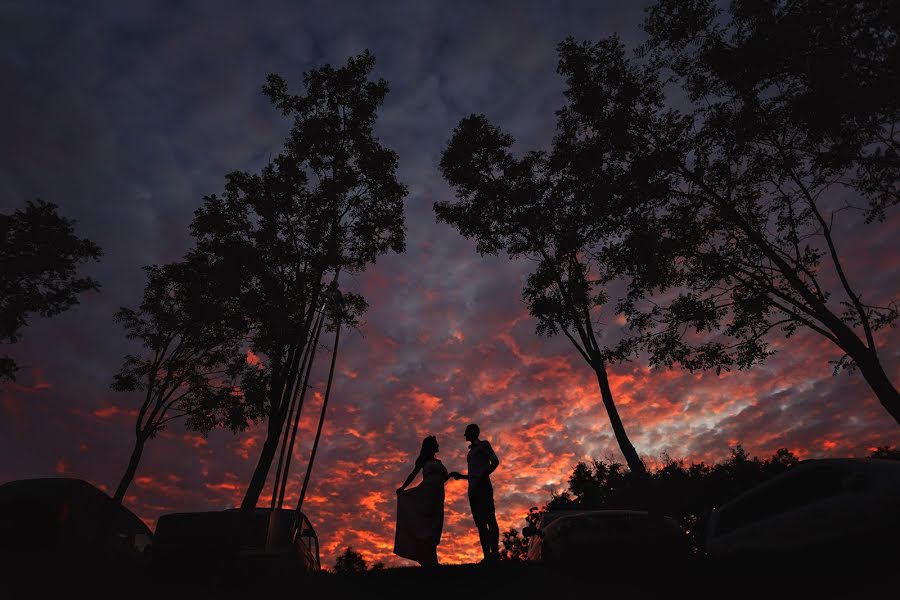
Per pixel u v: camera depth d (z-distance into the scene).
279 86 25.92
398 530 8.45
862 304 16.28
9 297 25.27
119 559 11.12
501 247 24.56
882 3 13.53
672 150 18.59
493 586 7.51
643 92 19.47
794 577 6.66
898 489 6.58
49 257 25.67
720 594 6.50
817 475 7.86
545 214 22.50
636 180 18.75
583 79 19.88
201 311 24.22
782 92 16.62
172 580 10.41
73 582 8.20
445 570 8.23
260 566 10.89
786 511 8.02
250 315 22.69
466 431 9.45
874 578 6.28
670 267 19.70
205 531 10.97
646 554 10.17
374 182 25.66
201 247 23.55
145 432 25.34
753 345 18.50
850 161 15.51
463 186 25.22
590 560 9.96
